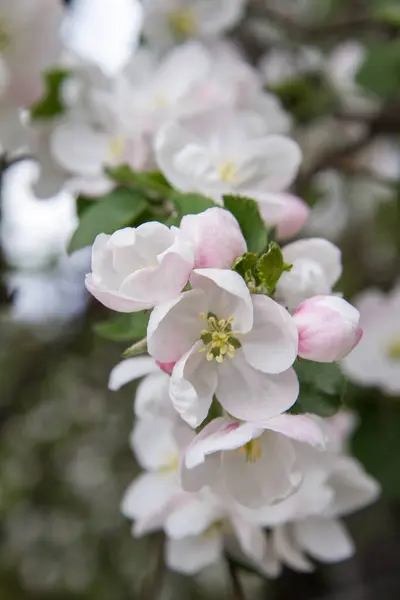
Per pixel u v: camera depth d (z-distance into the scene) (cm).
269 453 39
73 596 130
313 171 76
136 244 37
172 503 45
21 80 54
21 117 54
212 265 37
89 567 132
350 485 48
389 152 83
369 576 120
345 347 37
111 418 133
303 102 77
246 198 39
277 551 47
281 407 37
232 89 52
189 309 37
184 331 37
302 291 39
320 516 47
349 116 76
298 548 48
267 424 37
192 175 43
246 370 37
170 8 67
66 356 114
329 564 120
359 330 37
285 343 37
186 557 48
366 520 118
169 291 37
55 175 55
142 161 48
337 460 47
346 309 37
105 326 42
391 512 117
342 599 118
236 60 66
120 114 50
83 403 131
